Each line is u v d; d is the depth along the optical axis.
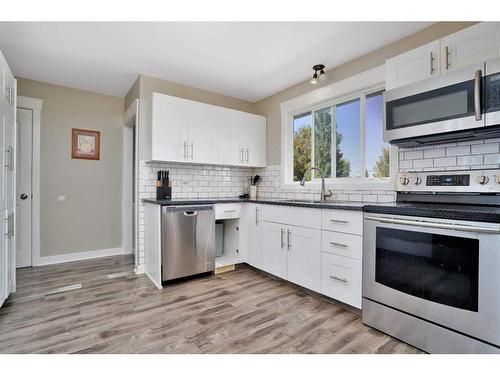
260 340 1.69
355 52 2.55
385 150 2.55
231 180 3.81
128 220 3.90
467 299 1.40
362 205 2.10
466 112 1.62
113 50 2.52
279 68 2.90
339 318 1.99
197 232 2.81
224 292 2.48
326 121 3.12
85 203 3.60
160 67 2.88
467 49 1.73
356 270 2.00
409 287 1.64
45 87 3.33
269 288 2.59
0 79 1.98
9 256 2.23
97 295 2.38
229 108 3.71
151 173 3.14
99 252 3.69
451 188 1.84
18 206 3.16
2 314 2.01
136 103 3.06
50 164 3.36
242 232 3.18
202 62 2.77
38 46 2.45
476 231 1.36
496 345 1.31
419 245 1.60
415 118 1.87
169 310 2.10
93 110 3.65
